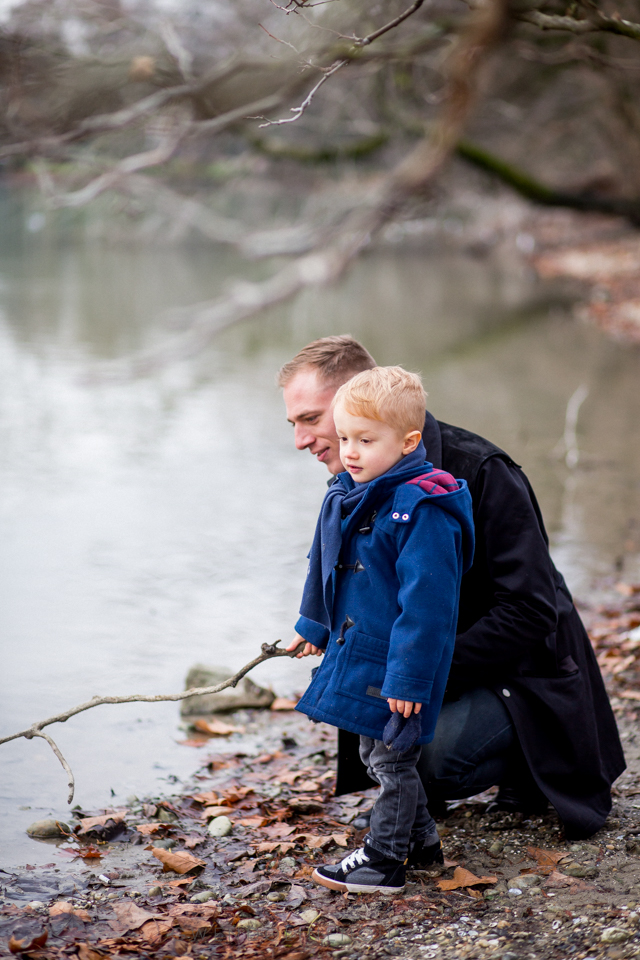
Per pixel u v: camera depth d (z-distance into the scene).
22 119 4.96
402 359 13.93
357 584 2.60
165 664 4.64
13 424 9.95
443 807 3.20
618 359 13.90
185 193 8.80
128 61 5.02
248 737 4.04
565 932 2.38
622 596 5.53
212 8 6.59
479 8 3.84
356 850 2.73
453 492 2.55
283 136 13.28
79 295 21.61
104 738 3.94
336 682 2.58
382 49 6.20
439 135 5.82
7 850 3.01
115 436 9.52
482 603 2.92
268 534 6.69
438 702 2.55
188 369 13.38
